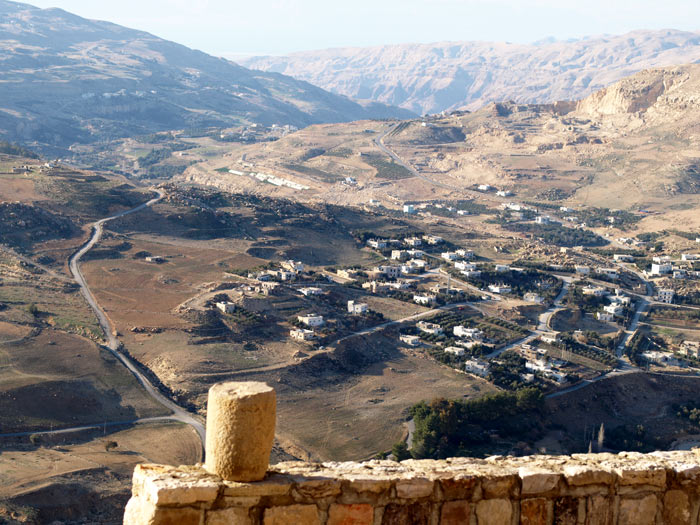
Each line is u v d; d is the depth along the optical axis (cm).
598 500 981
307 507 892
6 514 5538
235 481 873
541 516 964
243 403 866
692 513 999
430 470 969
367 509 914
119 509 6009
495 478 959
